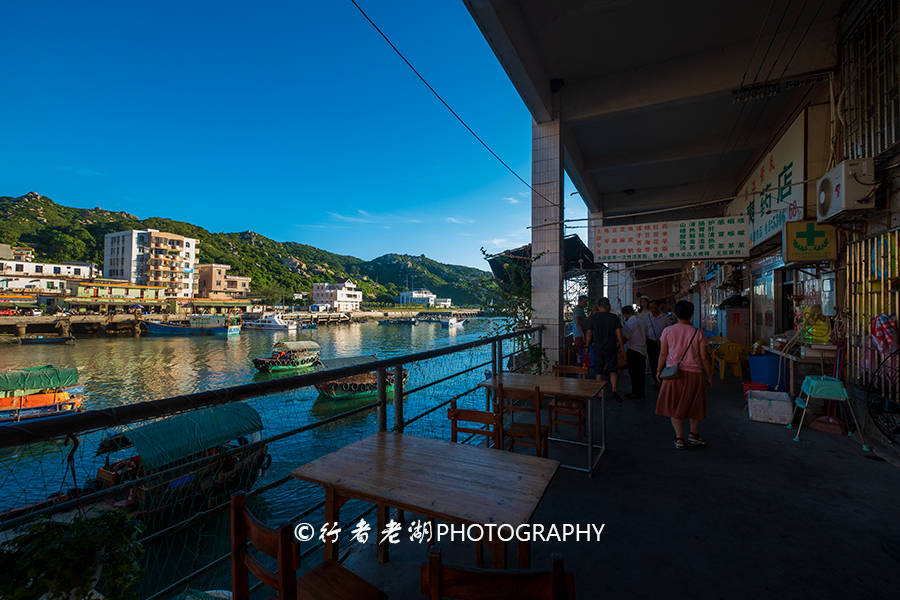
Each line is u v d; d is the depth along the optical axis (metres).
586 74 7.21
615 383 6.05
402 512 2.83
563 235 7.63
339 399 22.66
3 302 56.00
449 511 1.61
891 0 4.27
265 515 10.04
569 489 3.35
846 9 5.20
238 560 1.40
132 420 1.58
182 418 4.85
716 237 7.73
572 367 4.83
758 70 6.12
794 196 5.87
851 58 5.06
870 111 4.61
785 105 7.40
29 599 1.20
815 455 4.00
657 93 6.88
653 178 11.51
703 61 6.58
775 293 8.01
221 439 4.92
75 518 1.40
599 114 7.23
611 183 11.93
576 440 4.52
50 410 18.64
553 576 1.07
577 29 6.14
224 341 55.00
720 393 6.84
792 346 5.58
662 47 6.52
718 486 3.37
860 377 4.56
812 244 5.22
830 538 2.62
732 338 10.00
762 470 3.67
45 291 63.28
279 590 1.24
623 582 2.25
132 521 1.48
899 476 3.50
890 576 2.26
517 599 1.09
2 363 34.28
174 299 75.50
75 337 55.34
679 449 4.21
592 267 13.05
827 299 5.64
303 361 35.31
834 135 5.26
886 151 4.16
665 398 4.29
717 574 2.30
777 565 2.37
